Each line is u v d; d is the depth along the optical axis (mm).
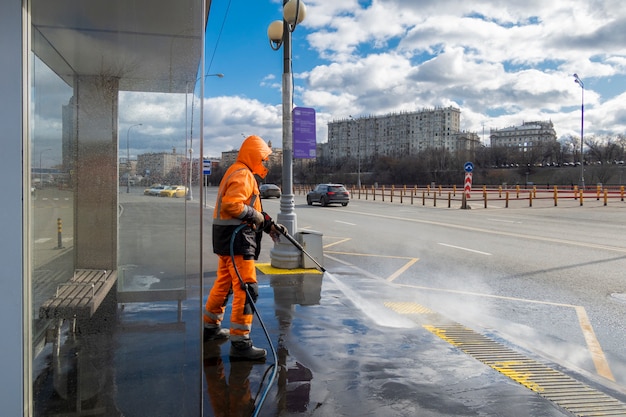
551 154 104500
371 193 49344
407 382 3369
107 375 2742
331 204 30516
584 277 7680
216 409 2895
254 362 3643
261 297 5711
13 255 2076
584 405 3090
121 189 3424
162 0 2754
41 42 2744
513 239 12539
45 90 2824
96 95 3248
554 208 24500
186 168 3045
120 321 3055
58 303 2922
